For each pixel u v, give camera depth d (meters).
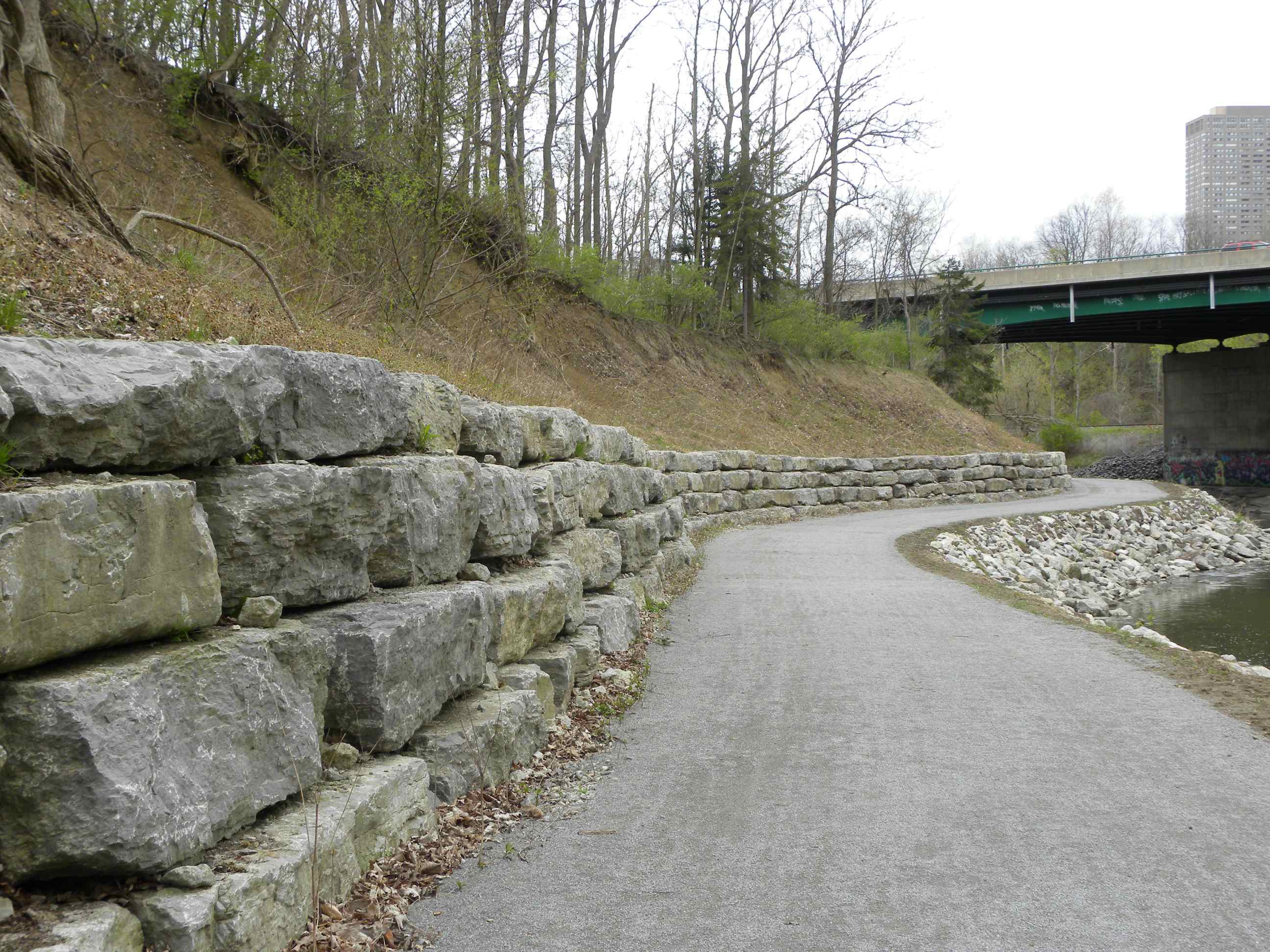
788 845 4.27
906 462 27.78
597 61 28.20
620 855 4.14
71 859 2.49
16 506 2.44
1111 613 17.00
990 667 7.88
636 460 12.20
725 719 6.38
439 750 4.40
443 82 12.75
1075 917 3.56
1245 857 4.11
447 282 14.54
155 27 14.80
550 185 22.08
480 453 6.41
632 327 27.08
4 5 8.18
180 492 3.07
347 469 4.16
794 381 32.66
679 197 34.16
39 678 2.52
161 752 2.74
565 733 5.84
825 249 41.28
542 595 6.15
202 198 13.43
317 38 15.79
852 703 6.78
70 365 2.95
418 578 4.84
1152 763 5.41
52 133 8.35
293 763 3.39
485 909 3.60
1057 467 35.31
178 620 3.01
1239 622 16.69
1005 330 53.75
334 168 14.16
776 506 22.64
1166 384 58.19
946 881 3.88
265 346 3.80
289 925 3.02
